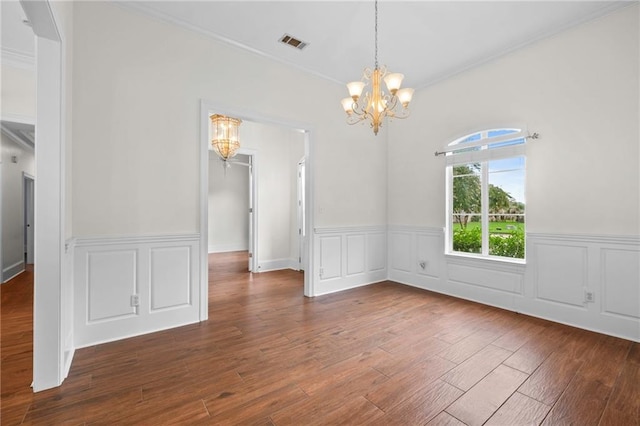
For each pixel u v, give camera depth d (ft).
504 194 12.46
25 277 17.15
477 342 8.98
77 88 8.68
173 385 6.71
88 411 5.82
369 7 9.56
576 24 10.20
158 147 10.01
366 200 15.99
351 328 10.04
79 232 8.68
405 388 6.62
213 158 28.53
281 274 18.60
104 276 9.04
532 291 11.34
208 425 5.45
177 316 10.29
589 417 5.67
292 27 10.63
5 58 11.34
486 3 9.34
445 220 14.30
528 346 8.71
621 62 9.37
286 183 20.62
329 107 14.58
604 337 9.34
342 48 11.94
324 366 7.56
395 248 16.58
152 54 9.93
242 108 11.80
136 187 9.61
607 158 9.64
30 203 21.47
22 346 8.56
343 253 15.01
